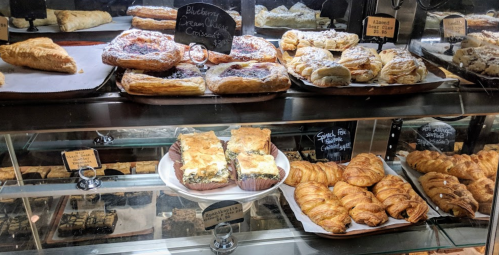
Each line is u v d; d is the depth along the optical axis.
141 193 1.61
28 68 1.27
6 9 1.37
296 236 1.48
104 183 1.64
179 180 1.45
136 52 1.27
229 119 1.22
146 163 1.68
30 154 1.60
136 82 1.10
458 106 1.32
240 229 1.49
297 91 1.26
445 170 1.68
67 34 1.46
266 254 1.41
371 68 1.39
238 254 1.41
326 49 1.64
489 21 1.62
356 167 1.64
